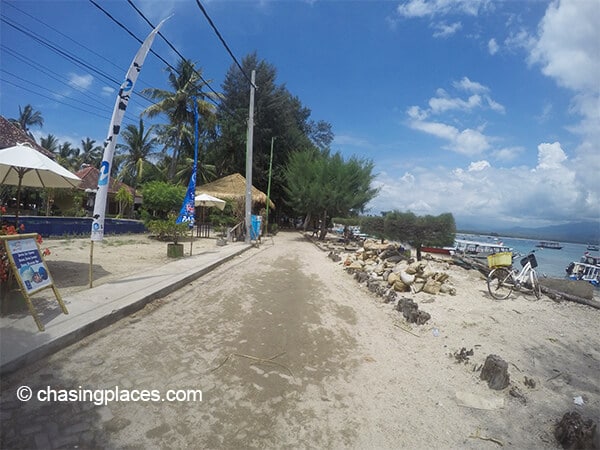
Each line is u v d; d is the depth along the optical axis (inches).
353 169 933.8
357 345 193.8
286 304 265.7
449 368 171.2
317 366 163.9
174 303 243.8
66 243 501.4
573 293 333.7
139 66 261.9
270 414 122.4
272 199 1581.0
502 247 773.3
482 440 119.2
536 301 305.0
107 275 296.4
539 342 209.2
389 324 233.5
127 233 726.5
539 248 1656.0
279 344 185.8
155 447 101.2
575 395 151.9
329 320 234.2
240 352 171.3
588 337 226.4
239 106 1477.6
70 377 133.9
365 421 123.6
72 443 100.0
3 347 141.1
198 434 108.7
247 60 1470.2
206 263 391.9
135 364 148.7
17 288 184.5
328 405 131.6
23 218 550.9
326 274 414.9
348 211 955.3
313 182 965.8
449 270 417.7
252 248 647.1
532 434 124.3
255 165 1460.4
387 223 462.9
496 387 152.4
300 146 1592.0
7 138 518.6
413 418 128.3
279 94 1501.0
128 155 1432.1
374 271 390.3
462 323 231.1
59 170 273.4
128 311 207.6
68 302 205.6
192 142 1407.5
